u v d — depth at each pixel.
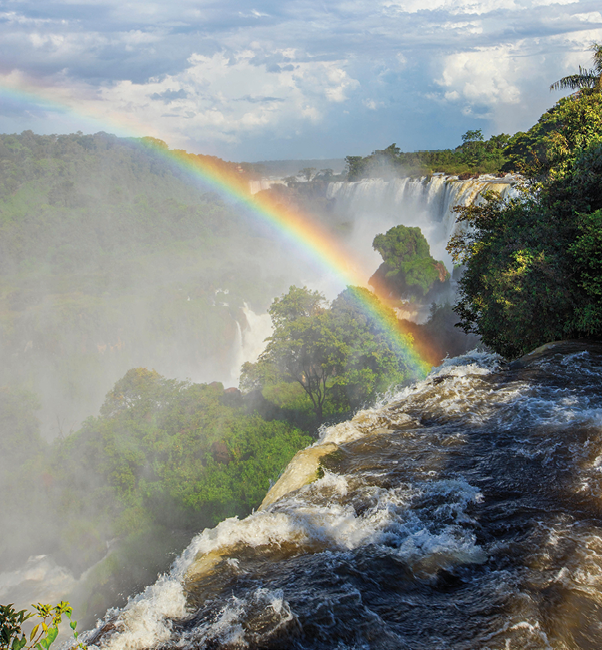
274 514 6.06
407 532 5.65
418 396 9.95
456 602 4.37
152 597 4.62
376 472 7.13
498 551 5.11
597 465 6.56
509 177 78.25
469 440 7.84
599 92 26.83
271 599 4.46
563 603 4.25
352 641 3.93
